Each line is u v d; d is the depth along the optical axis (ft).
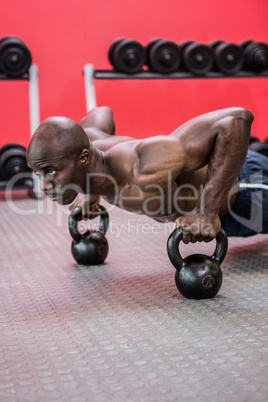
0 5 12.67
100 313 3.93
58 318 3.84
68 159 3.75
